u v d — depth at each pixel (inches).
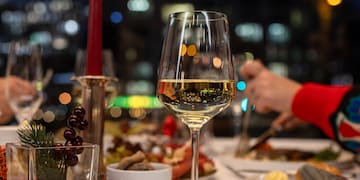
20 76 42.9
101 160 29.0
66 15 128.3
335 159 47.8
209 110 25.3
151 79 146.5
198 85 25.0
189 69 25.0
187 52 25.1
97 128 28.9
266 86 52.3
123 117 84.2
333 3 145.2
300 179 34.2
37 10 128.8
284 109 51.3
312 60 147.6
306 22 147.3
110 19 142.7
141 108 85.0
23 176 23.4
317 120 47.6
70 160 23.9
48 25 129.0
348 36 146.2
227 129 99.7
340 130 45.9
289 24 145.7
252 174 40.1
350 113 45.3
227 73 25.4
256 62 54.7
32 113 42.8
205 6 143.2
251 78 54.4
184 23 25.4
